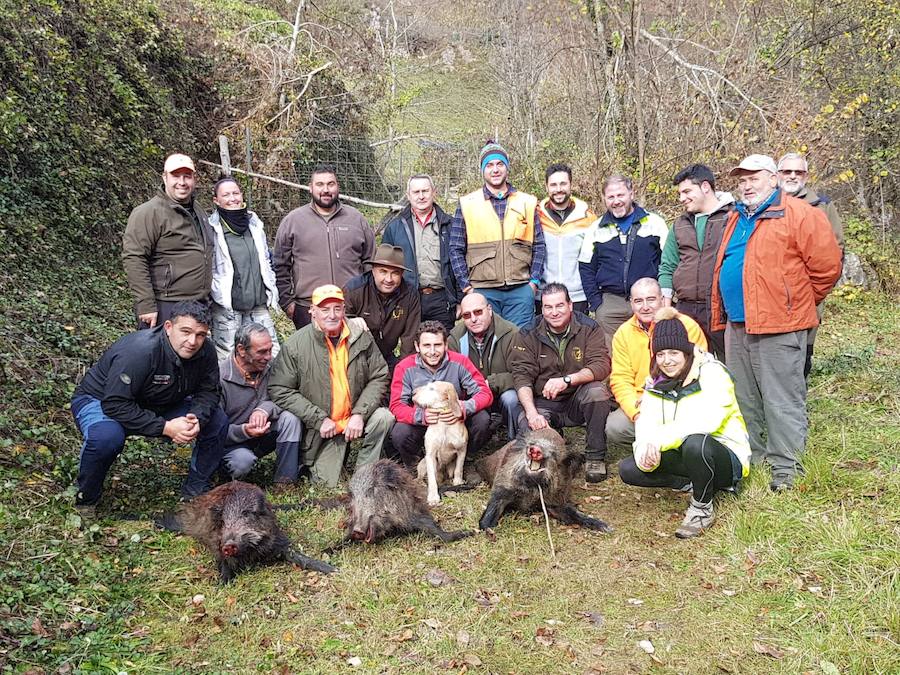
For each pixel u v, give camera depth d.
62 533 3.87
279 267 5.90
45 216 7.47
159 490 4.78
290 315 5.97
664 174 10.00
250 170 11.33
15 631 3.09
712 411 4.19
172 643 3.30
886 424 5.46
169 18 11.84
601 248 5.82
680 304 5.29
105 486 4.63
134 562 3.88
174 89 11.34
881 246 10.33
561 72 12.22
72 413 4.63
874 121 10.52
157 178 9.75
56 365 5.46
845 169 10.51
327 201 5.81
